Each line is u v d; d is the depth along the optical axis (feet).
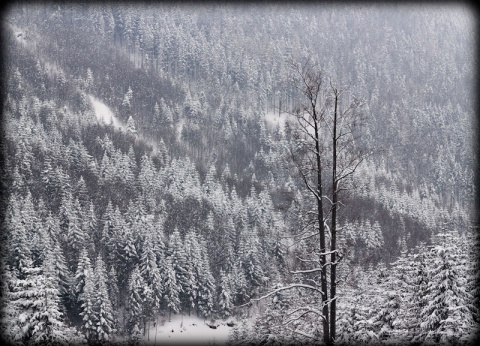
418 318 64.90
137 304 239.71
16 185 317.01
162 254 274.16
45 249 228.22
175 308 258.16
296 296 76.43
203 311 261.85
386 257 217.56
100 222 302.86
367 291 74.79
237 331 112.37
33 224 261.44
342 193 46.47
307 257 47.96
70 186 337.31
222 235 325.21
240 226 353.92
